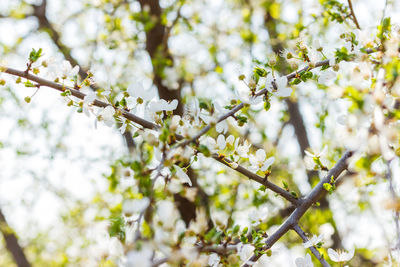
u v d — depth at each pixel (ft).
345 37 7.30
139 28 16.53
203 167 16.40
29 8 19.54
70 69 7.19
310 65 7.16
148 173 5.19
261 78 7.67
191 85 17.99
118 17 17.76
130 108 7.05
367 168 5.86
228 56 18.79
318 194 7.45
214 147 6.99
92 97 6.95
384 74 5.93
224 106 7.09
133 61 18.38
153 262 4.67
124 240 4.91
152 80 15.97
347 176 7.44
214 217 5.67
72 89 7.07
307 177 18.47
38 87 6.91
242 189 17.42
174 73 15.26
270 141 19.26
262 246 6.53
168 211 4.68
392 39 6.63
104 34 17.85
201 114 6.69
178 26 18.47
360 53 6.91
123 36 17.46
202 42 19.13
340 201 17.54
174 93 15.30
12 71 6.73
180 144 5.61
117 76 16.78
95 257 5.09
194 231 5.09
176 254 4.53
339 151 13.79
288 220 7.41
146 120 6.89
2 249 32.53
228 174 17.62
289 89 6.82
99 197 18.19
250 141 17.44
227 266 5.65
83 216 22.50
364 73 6.33
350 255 6.97
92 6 18.48
